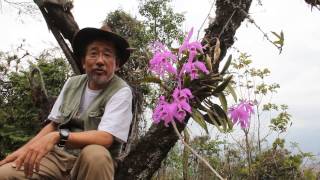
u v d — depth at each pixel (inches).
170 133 126.9
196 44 115.5
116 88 107.4
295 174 210.4
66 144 97.0
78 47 110.8
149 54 127.2
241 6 132.4
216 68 126.6
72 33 183.0
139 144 129.3
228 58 118.1
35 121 216.1
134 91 118.6
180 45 119.2
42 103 163.3
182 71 113.0
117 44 108.7
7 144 216.5
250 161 194.9
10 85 229.0
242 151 211.3
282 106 216.7
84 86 111.8
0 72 236.1
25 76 225.1
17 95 224.2
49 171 103.6
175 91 110.4
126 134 104.9
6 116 219.1
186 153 128.9
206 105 119.8
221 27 134.1
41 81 163.3
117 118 103.0
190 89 116.6
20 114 218.7
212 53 130.0
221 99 118.3
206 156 199.2
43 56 242.7
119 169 129.4
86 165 95.0
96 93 109.0
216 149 205.0
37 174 101.9
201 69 113.6
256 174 201.9
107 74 106.8
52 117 111.5
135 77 139.3
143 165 128.6
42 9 184.1
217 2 136.5
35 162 92.0
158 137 127.4
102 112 106.3
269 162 208.7
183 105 109.1
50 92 228.1
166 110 108.6
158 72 115.0
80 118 107.4
